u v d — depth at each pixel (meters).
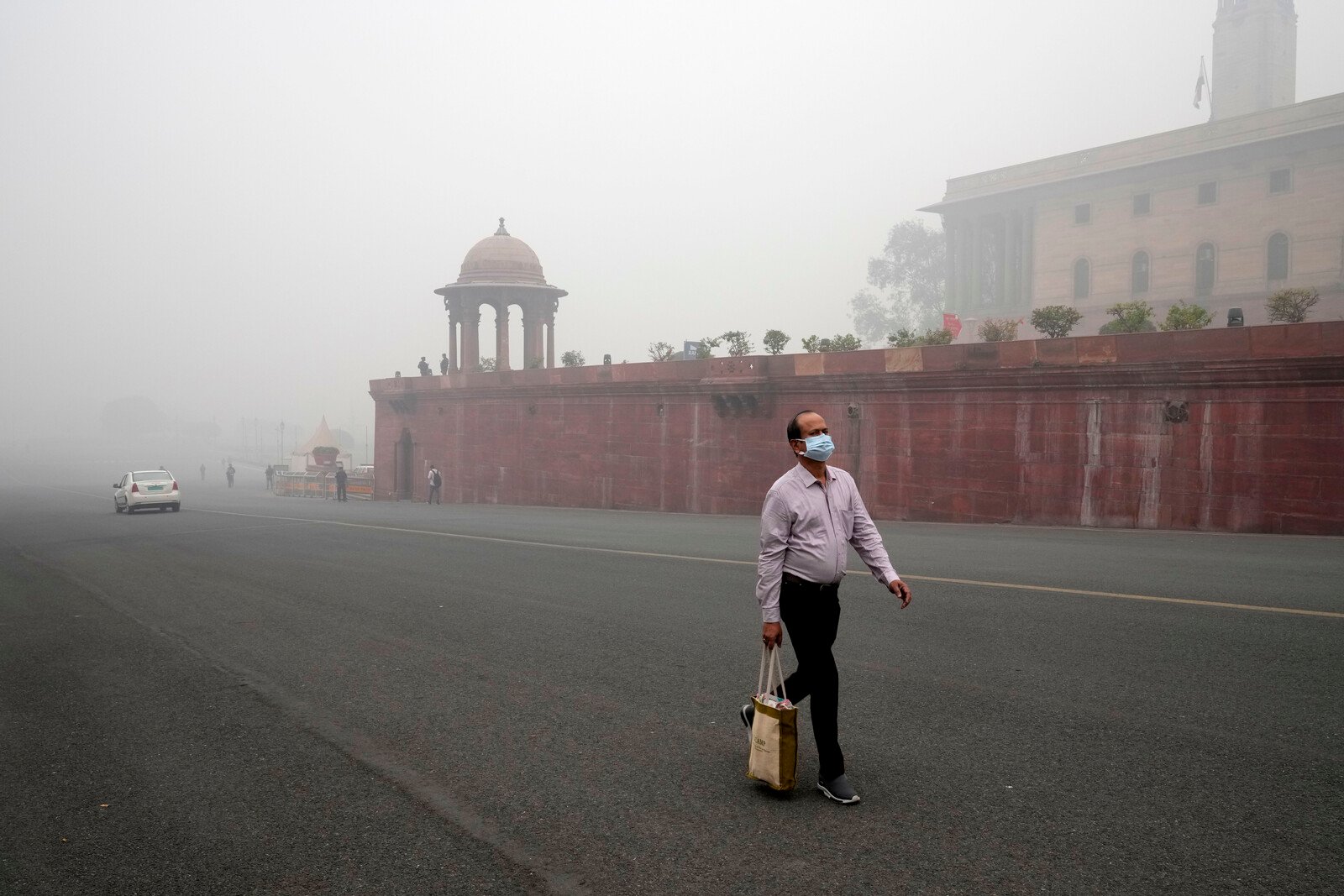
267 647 7.89
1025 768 4.45
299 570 13.09
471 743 5.14
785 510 4.21
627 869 3.53
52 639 8.70
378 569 12.97
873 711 5.46
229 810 4.26
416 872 3.56
